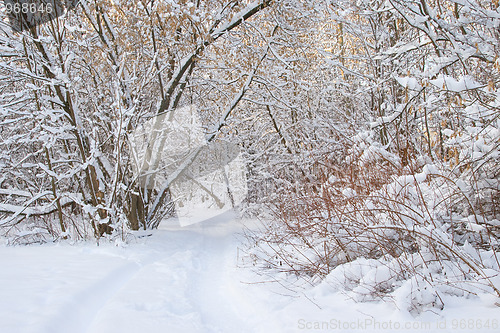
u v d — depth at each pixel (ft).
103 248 23.35
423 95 21.88
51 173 25.43
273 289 15.53
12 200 34.88
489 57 17.29
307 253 18.31
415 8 19.39
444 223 15.08
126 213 29.17
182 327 12.27
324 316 11.83
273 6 31.37
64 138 26.23
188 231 32.55
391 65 29.68
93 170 26.40
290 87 39.01
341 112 37.24
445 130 15.94
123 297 14.84
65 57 26.14
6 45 26.05
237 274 18.49
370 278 12.95
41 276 16.51
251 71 33.78
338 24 35.58
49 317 11.73
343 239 16.33
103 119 26.48
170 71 30.78
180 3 28.07
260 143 46.03
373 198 15.83
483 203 15.80
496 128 15.07
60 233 26.91
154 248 24.38
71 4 26.21
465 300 11.41
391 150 20.16
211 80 35.17
